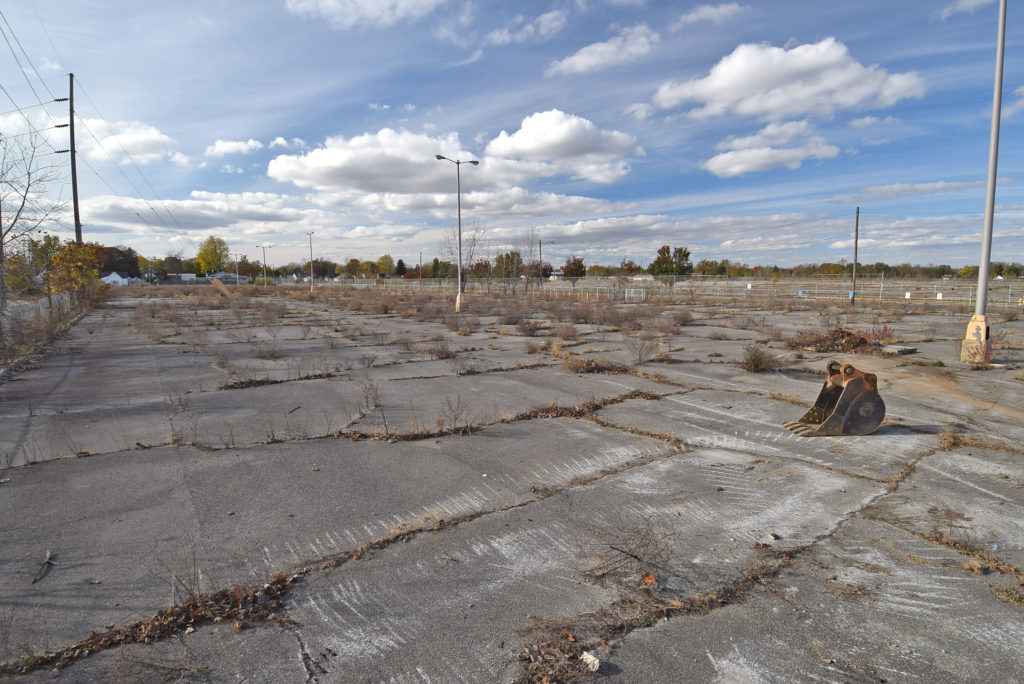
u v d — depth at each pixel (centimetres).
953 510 479
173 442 666
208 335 1925
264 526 448
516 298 4584
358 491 518
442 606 342
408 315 2833
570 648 303
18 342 1499
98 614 334
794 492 518
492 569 384
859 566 389
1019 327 2159
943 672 286
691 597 352
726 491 520
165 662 292
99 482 539
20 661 290
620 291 4969
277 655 298
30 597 351
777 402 877
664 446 654
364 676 282
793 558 400
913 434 699
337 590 359
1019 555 404
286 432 707
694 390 969
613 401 882
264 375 1113
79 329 2172
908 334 1844
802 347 1492
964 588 363
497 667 289
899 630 320
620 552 404
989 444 653
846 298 4528
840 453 630
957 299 4288
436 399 896
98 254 3738
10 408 843
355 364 1251
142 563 391
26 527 446
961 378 1068
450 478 551
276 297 5259
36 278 2391
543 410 816
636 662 293
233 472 567
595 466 586
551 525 449
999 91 1166
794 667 289
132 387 1003
